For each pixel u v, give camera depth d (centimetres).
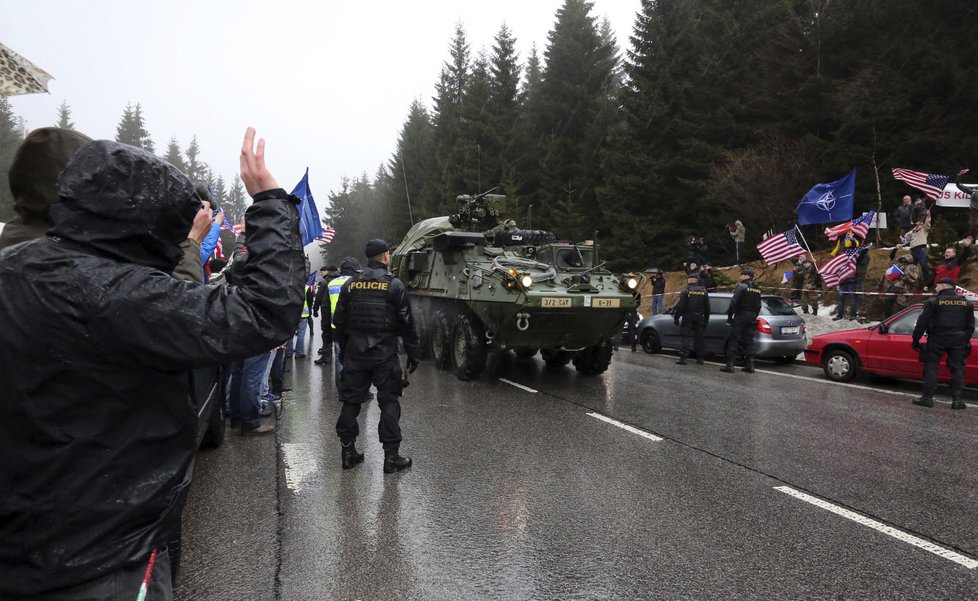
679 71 2614
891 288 1331
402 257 1309
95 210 142
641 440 607
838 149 2031
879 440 611
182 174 157
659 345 1360
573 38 3706
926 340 861
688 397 827
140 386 142
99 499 137
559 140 3522
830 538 384
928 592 321
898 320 935
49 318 132
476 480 487
